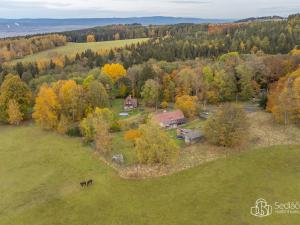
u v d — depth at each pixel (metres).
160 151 65.00
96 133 77.00
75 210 53.25
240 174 60.88
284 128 78.69
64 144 79.62
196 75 106.50
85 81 110.31
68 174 64.94
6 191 59.62
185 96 94.75
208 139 74.12
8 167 68.88
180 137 79.44
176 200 54.38
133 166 66.44
